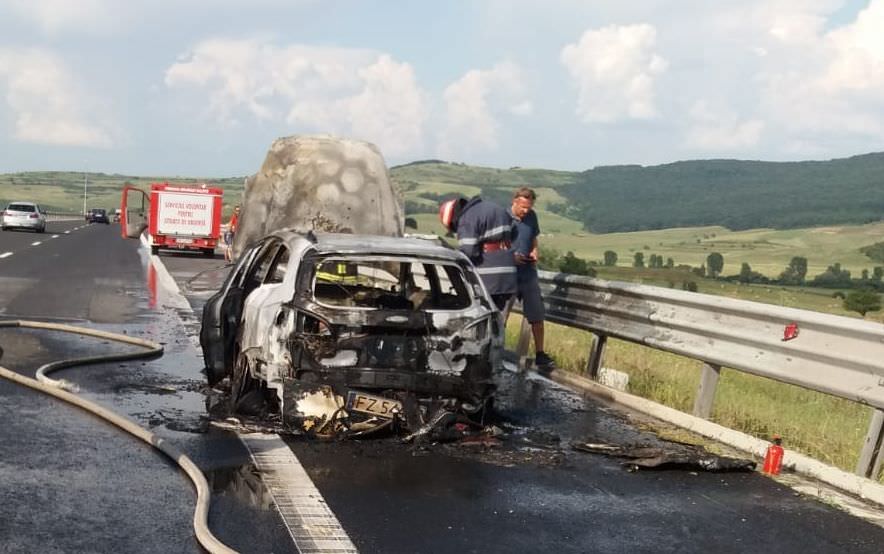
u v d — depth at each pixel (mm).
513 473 6652
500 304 11328
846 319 7379
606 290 10906
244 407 8102
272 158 14469
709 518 5816
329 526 5242
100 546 4781
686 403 9945
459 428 7613
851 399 7207
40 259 30969
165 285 22922
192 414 8078
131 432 7266
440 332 7500
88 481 5934
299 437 7340
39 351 11305
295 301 7426
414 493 6004
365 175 14562
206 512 5262
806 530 5676
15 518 5141
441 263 7879
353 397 7324
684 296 9328
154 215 40062
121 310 16656
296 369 7316
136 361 11000
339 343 7320
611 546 5176
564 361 12406
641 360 12586
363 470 6492
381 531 5211
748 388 11438
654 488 6469
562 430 8242
